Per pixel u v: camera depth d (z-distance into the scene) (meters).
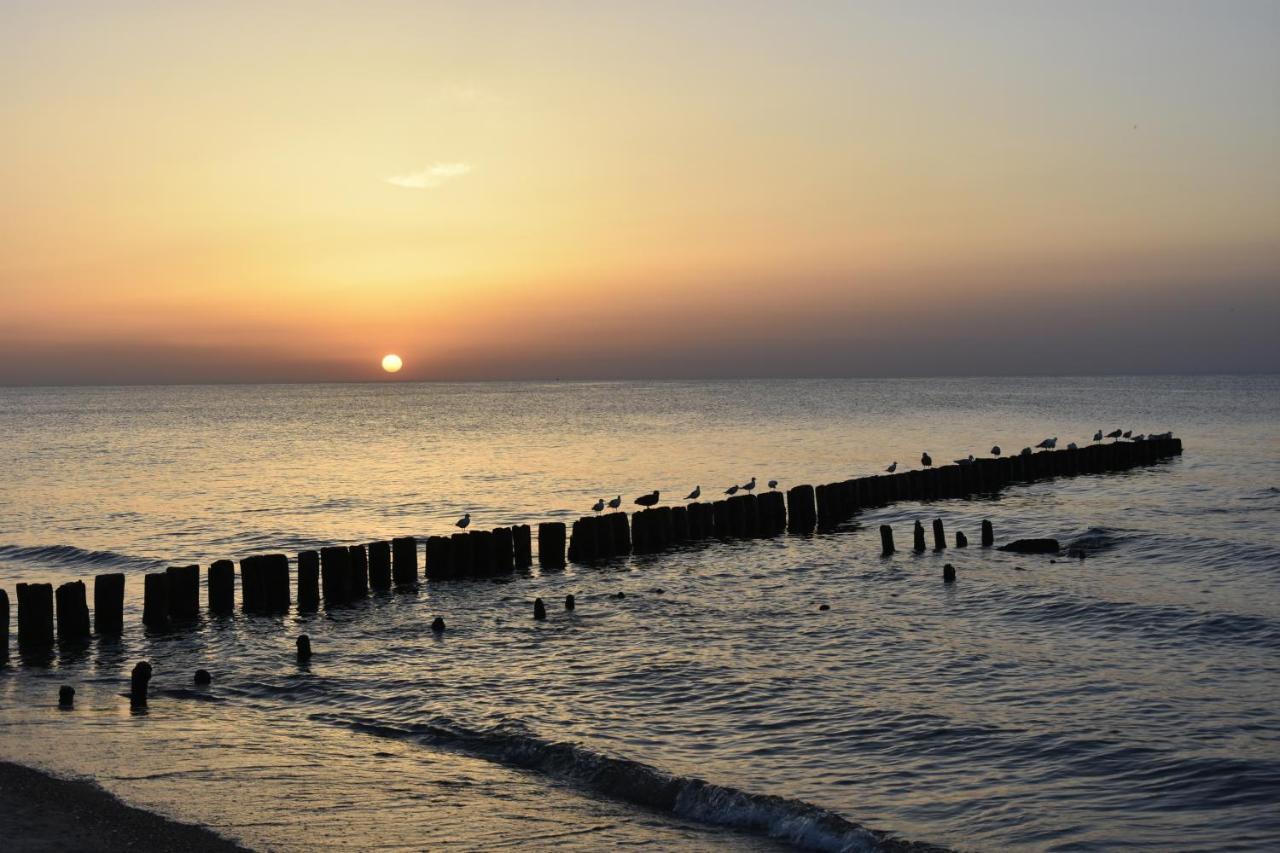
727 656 20.84
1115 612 23.91
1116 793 13.91
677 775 14.29
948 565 27.69
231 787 13.70
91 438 109.06
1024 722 16.67
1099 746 15.55
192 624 24.02
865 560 31.42
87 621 22.61
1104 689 18.42
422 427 123.81
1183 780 14.25
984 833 12.76
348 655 21.42
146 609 23.62
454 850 11.94
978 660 20.41
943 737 16.06
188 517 46.12
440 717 17.20
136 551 36.41
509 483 58.84
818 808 13.05
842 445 82.56
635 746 15.76
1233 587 26.59
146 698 18.20
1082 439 85.69
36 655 21.59
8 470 70.56
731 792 13.46
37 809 12.73
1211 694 18.06
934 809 13.48
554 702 18.00
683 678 19.33
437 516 45.53
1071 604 24.70
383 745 15.86
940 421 115.56
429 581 28.52
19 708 17.75
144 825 12.30
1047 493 46.38
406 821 12.73
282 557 25.14
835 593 26.98
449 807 13.27
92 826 12.24
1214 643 21.41
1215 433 86.69
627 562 31.58
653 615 24.61
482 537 29.17
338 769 14.60
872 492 41.56
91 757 14.84
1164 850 12.23
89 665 20.88
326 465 72.94
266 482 61.56
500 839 12.28
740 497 35.81
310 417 159.88
